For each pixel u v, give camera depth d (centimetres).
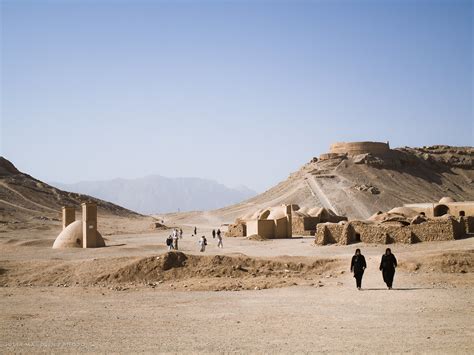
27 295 2156
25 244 4650
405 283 2138
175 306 1803
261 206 12388
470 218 4116
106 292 2203
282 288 2180
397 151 14812
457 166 15162
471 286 2028
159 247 4416
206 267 2623
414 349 1113
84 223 4306
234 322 1477
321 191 12288
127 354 1136
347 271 2506
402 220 4169
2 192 10169
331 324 1400
